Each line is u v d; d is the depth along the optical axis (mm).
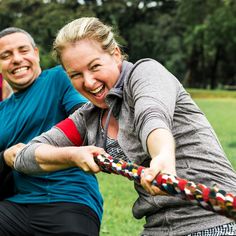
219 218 2506
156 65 2613
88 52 2600
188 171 2543
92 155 2406
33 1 40750
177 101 2592
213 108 26172
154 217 2680
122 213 6191
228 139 12805
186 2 41469
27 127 3641
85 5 42312
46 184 3502
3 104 3795
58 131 2930
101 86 2646
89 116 2834
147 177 2027
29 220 3443
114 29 2738
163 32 46031
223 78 54312
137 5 44969
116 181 8031
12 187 3564
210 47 43938
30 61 3738
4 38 3738
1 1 41219
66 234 3328
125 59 2828
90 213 3443
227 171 2545
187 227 2551
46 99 3664
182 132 2574
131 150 2631
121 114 2654
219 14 40688
